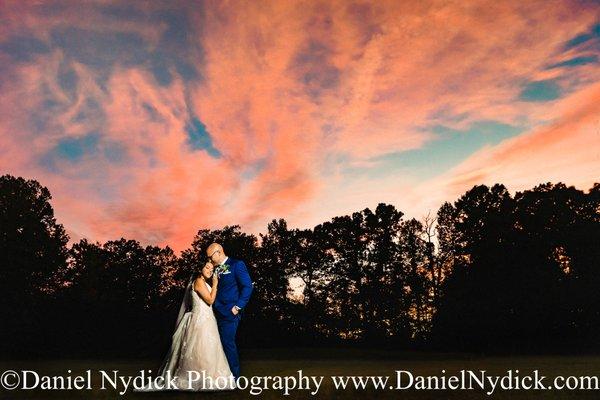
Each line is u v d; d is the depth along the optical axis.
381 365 15.88
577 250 41.53
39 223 41.97
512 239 43.75
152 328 42.09
